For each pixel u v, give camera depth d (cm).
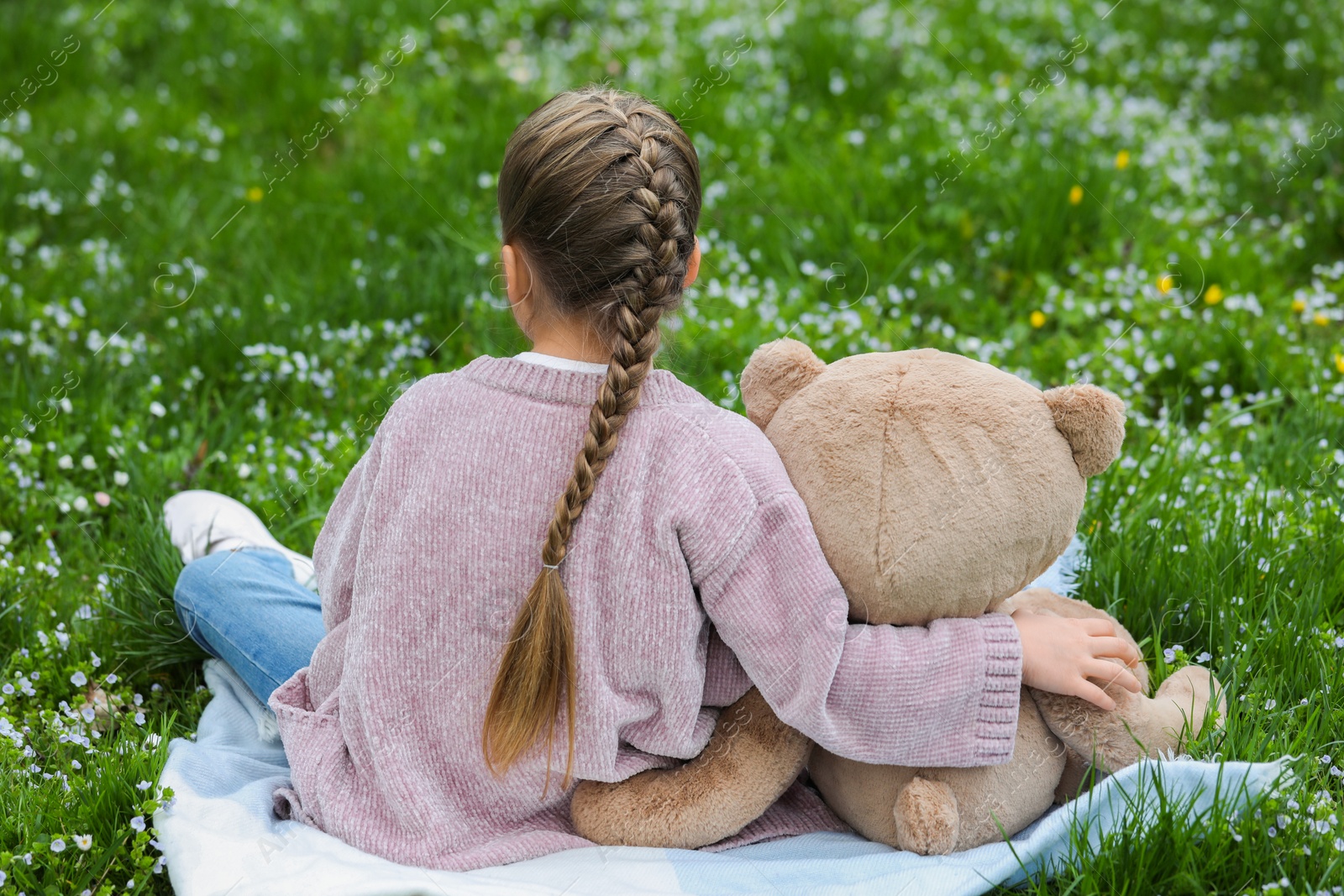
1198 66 570
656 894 170
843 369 188
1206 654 230
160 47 621
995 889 187
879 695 171
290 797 193
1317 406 329
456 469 175
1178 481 300
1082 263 421
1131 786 183
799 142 507
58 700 252
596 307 173
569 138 172
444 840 179
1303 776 196
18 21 612
